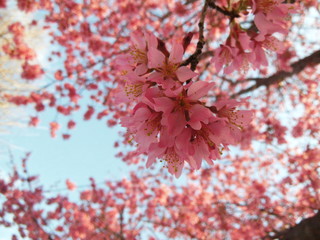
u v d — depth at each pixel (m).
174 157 1.77
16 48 6.18
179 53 1.66
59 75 6.96
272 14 2.02
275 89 7.12
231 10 2.09
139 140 1.71
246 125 1.80
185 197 8.13
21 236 7.45
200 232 7.46
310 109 6.95
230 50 2.12
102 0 6.28
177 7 5.65
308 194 7.01
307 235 2.82
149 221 8.01
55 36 7.02
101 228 7.82
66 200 7.88
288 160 7.11
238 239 6.91
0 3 6.00
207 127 1.64
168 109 1.56
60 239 7.41
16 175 7.69
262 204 7.42
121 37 6.49
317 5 4.88
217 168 8.33
